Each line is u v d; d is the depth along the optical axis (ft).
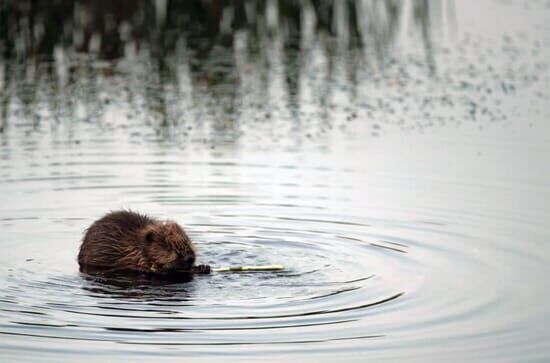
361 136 115.55
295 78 139.95
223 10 174.50
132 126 119.44
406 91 133.59
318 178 100.83
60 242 82.99
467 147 110.01
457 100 128.88
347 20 172.45
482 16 176.04
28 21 165.89
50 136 115.14
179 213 90.53
